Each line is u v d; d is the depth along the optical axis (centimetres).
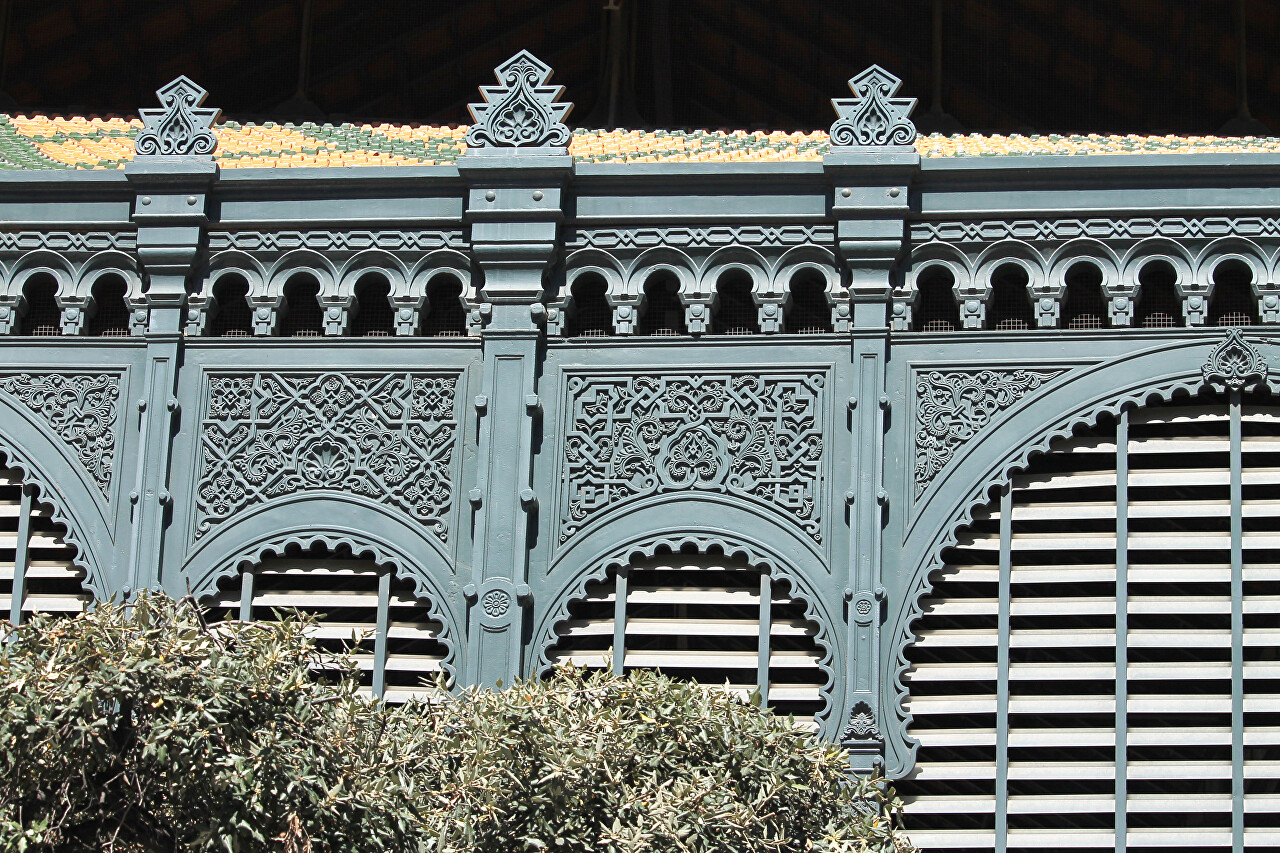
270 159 2880
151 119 2556
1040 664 2342
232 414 2472
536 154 2484
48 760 1803
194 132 2548
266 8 4416
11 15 4238
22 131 3225
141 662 1817
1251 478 2372
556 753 1970
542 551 2403
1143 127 4447
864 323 2430
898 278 2452
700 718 2061
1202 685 2336
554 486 2420
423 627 2409
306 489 2445
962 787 2369
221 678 1834
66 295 2533
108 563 2431
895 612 2345
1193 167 2431
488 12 4516
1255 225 2427
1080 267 2447
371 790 1864
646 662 2373
